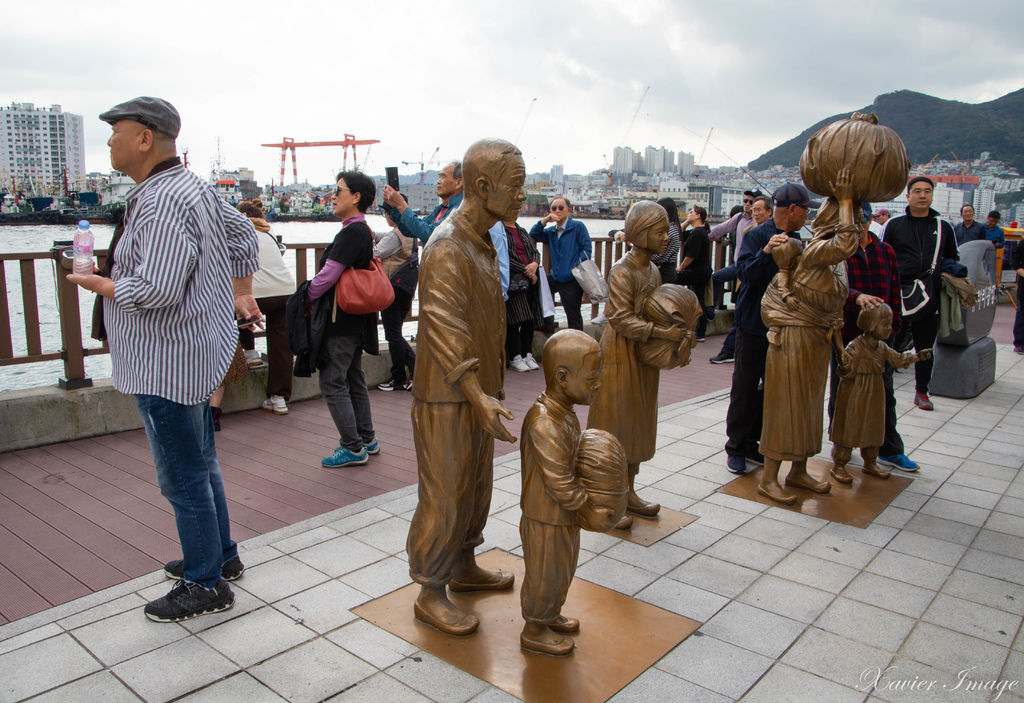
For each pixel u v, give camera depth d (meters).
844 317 4.93
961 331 7.15
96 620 2.99
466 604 3.19
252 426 5.84
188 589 3.02
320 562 3.54
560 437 2.57
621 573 3.53
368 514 4.11
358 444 4.96
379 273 4.86
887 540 3.97
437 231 2.75
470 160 2.68
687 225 9.59
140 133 2.82
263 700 2.51
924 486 4.83
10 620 2.99
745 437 4.99
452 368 2.61
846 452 4.85
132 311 2.75
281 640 2.87
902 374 8.26
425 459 2.79
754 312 4.79
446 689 2.58
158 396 2.85
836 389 4.82
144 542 3.74
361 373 5.11
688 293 3.79
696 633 3.00
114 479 4.57
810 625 3.08
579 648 2.86
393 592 3.26
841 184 3.88
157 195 2.80
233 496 4.43
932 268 6.37
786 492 4.51
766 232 4.75
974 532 4.10
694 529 4.08
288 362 6.19
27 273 5.14
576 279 8.34
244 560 3.55
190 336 2.88
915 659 2.85
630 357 3.86
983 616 3.19
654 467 5.11
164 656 2.75
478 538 3.22
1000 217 12.58
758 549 3.83
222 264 3.12
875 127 3.84
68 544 3.70
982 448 5.68
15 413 5.00
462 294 2.67
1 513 4.05
